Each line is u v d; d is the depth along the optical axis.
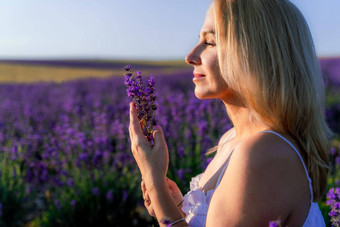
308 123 1.11
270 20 1.08
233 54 1.08
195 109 5.58
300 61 1.10
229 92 1.23
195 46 1.27
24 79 26.98
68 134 4.71
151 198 1.21
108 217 3.59
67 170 4.16
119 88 13.20
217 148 1.62
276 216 0.96
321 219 1.16
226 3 1.11
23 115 7.94
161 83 13.62
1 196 3.81
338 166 3.44
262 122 1.09
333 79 13.64
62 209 3.62
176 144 4.15
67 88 14.12
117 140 4.93
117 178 3.85
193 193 1.23
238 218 0.97
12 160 4.56
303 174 1.03
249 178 0.97
